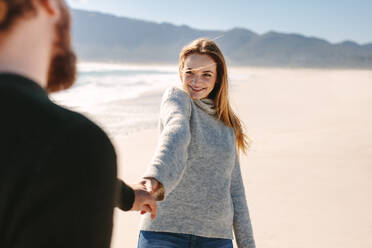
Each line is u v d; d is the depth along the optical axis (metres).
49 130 0.59
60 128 0.60
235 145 2.02
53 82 0.75
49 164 0.57
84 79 28.69
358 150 7.57
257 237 4.04
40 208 0.58
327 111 14.23
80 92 18.80
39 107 0.61
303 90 26.16
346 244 3.89
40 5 0.64
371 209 4.75
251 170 6.34
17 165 0.57
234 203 2.03
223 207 1.88
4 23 0.60
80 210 0.59
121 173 6.34
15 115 0.59
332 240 3.96
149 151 7.81
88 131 0.61
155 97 18.09
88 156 0.60
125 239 4.07
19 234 0.58
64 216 0.58
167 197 1.82
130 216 4.71
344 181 5.78
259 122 11.47
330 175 6.07
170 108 1.79
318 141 8.47
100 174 0.62
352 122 11.23
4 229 0.58
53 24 0.69
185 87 1.94
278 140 8.65
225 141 1.93
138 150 7.86
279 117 12.64
